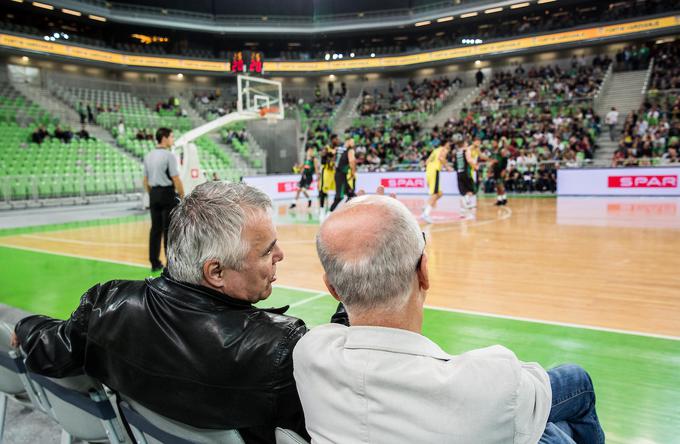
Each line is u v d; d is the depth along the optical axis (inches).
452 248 248.2
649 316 137.1
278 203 593.0
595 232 284.7
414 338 37.1
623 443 76.8
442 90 1027.3
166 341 46.4
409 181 660.7
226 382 44.2
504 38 978.7
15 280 199.5
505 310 146.4
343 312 55.0
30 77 919.0
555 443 44.5
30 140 654.5
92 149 683.4
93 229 366.0
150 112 939.3
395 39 1205.1
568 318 137.4
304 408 39.5
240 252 48.0
